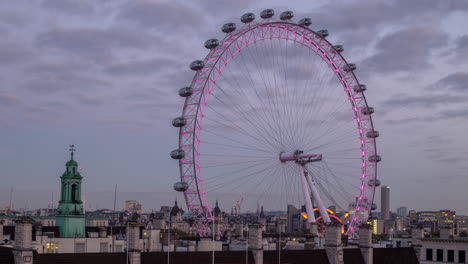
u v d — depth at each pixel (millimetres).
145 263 77625
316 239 126000
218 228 160000
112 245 124000
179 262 80438
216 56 159500
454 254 126562
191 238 134875
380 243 162375
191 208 158500
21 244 68375
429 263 130250
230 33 160875
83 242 121562
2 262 67562
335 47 193250
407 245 155500
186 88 158375
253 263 83938
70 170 133250
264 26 168000
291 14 171500
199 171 158375
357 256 95312
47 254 71938
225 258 83562
